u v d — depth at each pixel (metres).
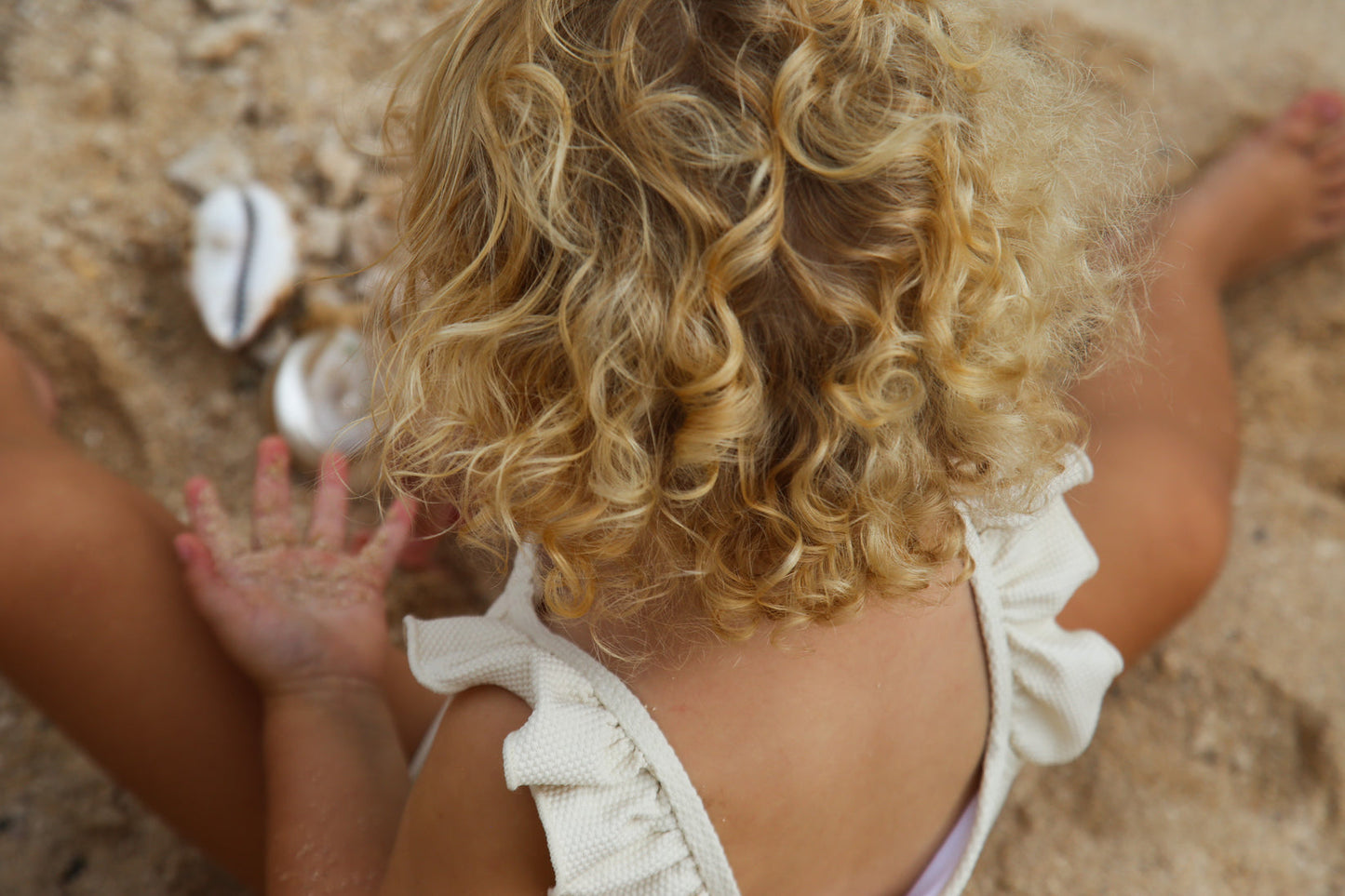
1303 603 1.71
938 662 0.97
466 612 1.74
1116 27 2.09
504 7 0.80
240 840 1.36
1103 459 1.49
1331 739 1.58
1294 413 1.87
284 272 1.77
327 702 1.30
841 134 0.70
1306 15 2.14
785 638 0.88
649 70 0.71
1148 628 1.46
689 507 0.78
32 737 1.63
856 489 0.77
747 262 0.67
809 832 0.92
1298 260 1.98
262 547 1.39
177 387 1.81
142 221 1.83
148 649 1.33
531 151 0.72
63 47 1.90
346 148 1.88
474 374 0.77
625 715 0.85
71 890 1.54
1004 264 0.79
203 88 1.91
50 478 1.36
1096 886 1.51
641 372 0.71
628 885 0.85
